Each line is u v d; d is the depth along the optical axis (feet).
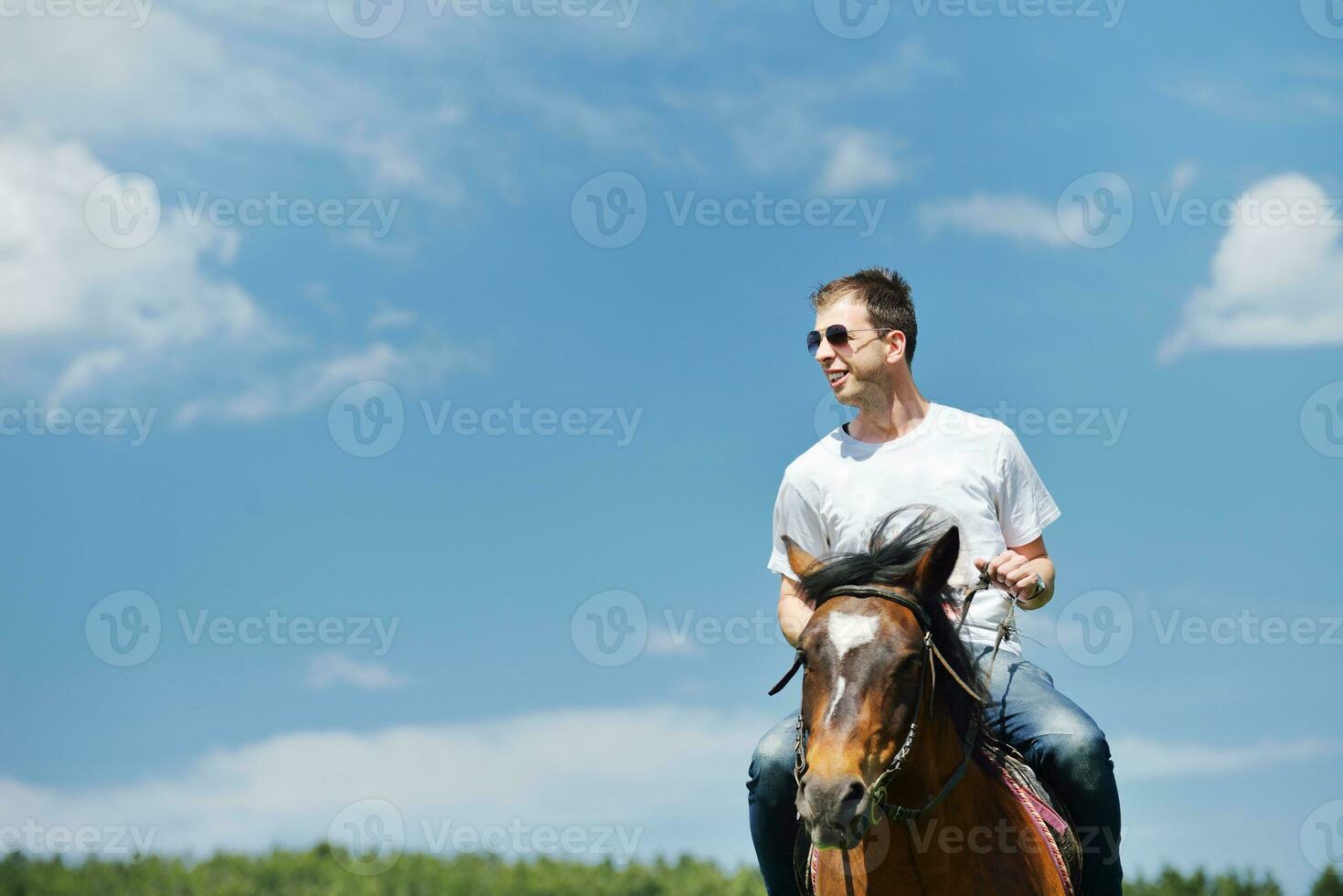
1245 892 70.95
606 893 77.41
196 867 77.25
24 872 72.74
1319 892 68.74
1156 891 72.18
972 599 24.52
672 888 78.59
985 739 22.44
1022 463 25.64
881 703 19.08
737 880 79.51
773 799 23.50
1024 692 23.89
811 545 26.20
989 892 20.89
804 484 26.13
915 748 19.86
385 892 75.87
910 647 19.58
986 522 24.76
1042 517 25.75
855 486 25.32
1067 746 22.97
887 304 25.57
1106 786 23.08
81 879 73.36
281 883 76.48
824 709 18.99
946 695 21.06
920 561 20.80
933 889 20.74
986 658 24.21
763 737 23.95
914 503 24.77
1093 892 23.65
